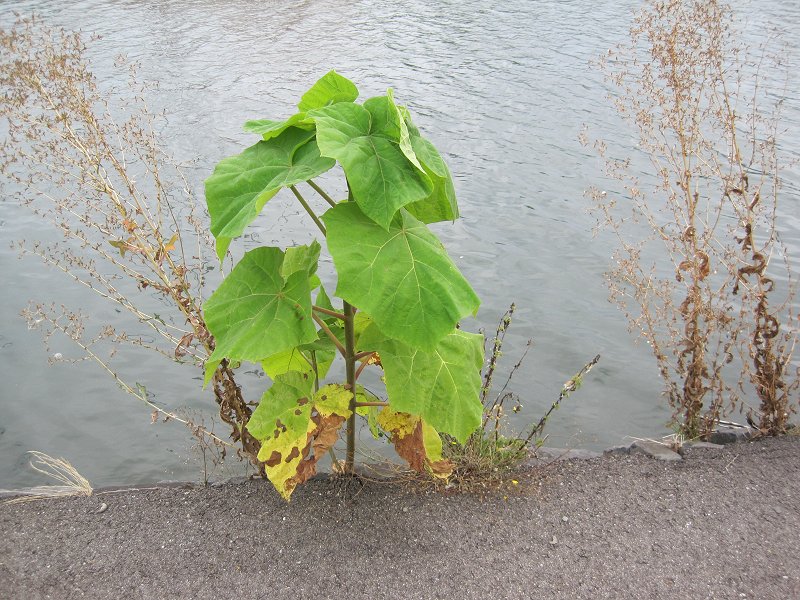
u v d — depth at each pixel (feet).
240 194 8.38
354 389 10.20
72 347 18.57
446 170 8.79
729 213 24.22
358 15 59.88
